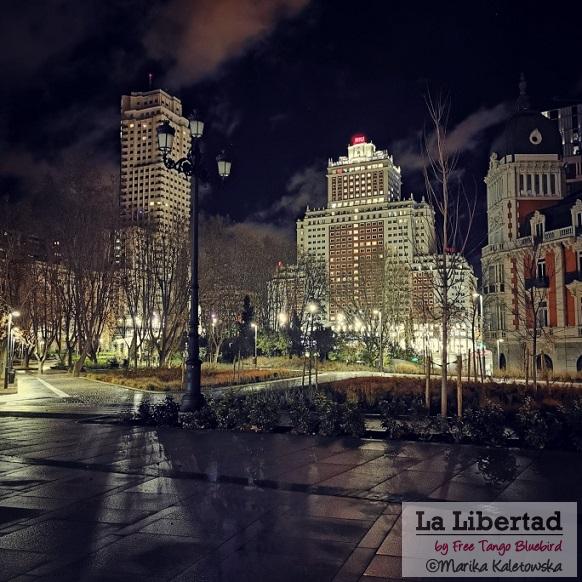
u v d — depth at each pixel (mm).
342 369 56406
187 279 52844
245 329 63969
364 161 180500
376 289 72500
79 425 16375
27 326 60844
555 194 65062
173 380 37906
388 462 10688
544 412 13125
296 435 14070
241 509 7719
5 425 16609
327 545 6340
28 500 8234
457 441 12852
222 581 5375
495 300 63594
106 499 8266
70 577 5465
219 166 19406
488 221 71062
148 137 191500
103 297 51531
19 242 48312
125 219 54875
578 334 53875
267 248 80188
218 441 13250
